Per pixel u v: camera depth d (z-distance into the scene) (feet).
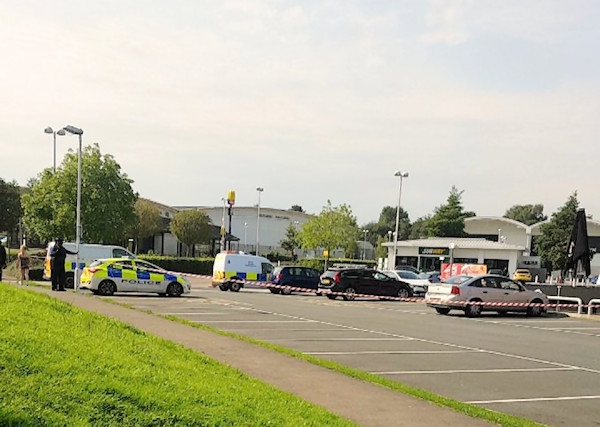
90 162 137.28
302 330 52.80
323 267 190.19
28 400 14.44
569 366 40.04
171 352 28.27
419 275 130.00
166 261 156.25
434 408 25.79
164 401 16.80
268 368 32.48
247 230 297.74
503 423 24.14
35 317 24.18
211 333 44.55
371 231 441.68
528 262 188.14
